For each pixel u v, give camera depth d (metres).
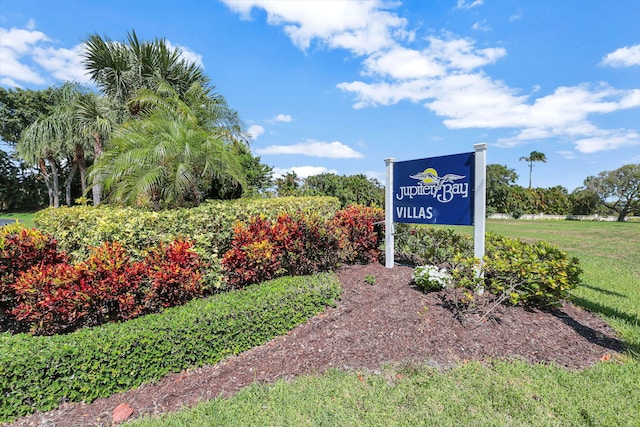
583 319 3.44
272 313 2.95
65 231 4.24
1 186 27.28
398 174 4.88
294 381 2.38
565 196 41.78
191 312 2.75
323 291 3.40
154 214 4.11
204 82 11.86
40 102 24.98
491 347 2.80
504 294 3.38
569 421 1.97
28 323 2.93
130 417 2.09
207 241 3.87
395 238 5.62
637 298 4.26
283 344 2.88
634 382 2.35
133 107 10.30
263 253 3.62
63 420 2.07
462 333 2.97
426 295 3.71
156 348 2.42
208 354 2.62
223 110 10.67
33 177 28.22
